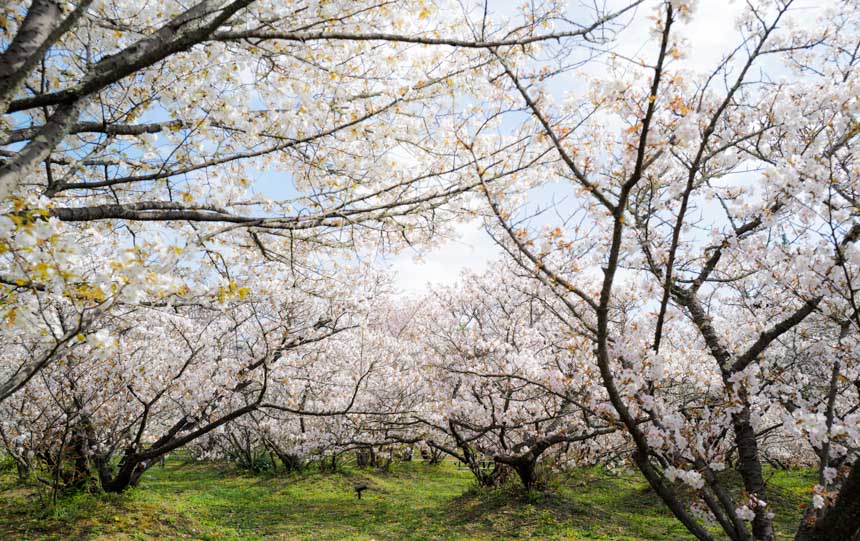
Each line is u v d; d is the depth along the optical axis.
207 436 16.78
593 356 6.73
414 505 13.29
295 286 8.42
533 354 12.29
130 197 5.57
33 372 3.02
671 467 4.41
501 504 11.88
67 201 5.48
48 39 2.71
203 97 4.51
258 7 4.37
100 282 3.00
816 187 3.96
